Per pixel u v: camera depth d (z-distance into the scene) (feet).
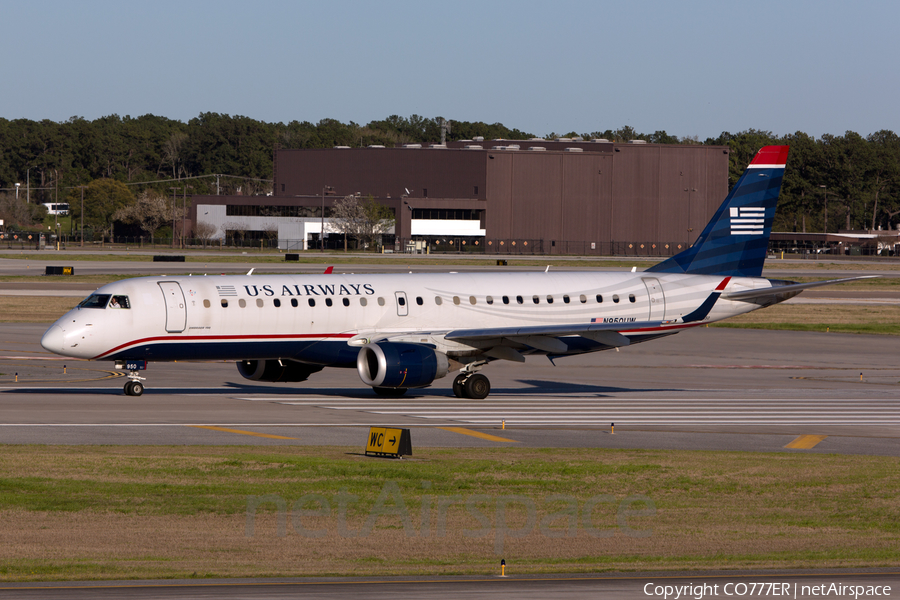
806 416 341.82
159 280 349.82
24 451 239.09
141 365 351.87
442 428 299.99
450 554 163.53
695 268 414.21
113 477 212.64
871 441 291.99
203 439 268.00
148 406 329.11
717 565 158.71
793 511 197.77
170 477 213.87
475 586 141.28
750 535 179.32
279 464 229.45
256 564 154.61
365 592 136.56
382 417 320.09
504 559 160.66
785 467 240.32
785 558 163.84
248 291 353.10
